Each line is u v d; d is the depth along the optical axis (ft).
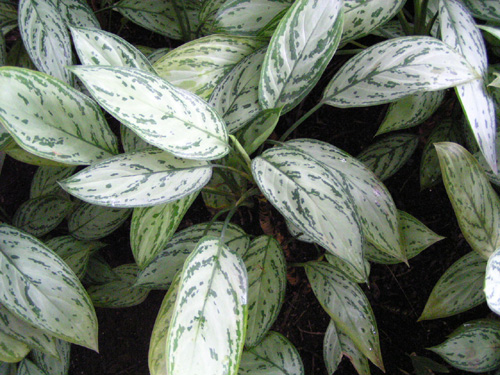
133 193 1.73
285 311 2.80
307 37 1.94
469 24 2.11
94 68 1.61
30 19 2.11
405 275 2.81
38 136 1.76
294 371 2.21
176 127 1.71
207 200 2.66
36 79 1.75
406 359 2.71
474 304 2.24
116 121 3.09
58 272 2.07
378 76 2.03
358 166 2.07
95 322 2.05
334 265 2.46
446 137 2.56
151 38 3.18
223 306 1.72
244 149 2.02
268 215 2.59
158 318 1.87
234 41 2.23
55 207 2.59
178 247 2.25
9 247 2.09
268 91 2.00
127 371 2.74
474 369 2.22
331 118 2.97
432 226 2.83
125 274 2.62
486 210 2.05
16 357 2.13
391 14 2.13
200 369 1.61
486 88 2.03
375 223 2.01
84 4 2.39
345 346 2.39
